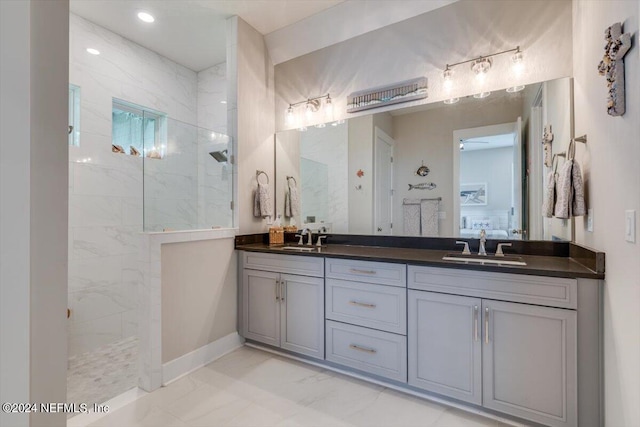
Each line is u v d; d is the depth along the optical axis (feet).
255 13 8.89
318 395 6.47
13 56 1.89
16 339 1.87
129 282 9.98
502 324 5.46
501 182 7.28
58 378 2.05
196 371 7.50
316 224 9.68
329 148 9.50
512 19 7.12
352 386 6.79
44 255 1.99
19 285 1.89
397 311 6.50
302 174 9.94
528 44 6.96
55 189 2.05
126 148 10.29
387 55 8.63
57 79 2.07
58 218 2.06
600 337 4.75
